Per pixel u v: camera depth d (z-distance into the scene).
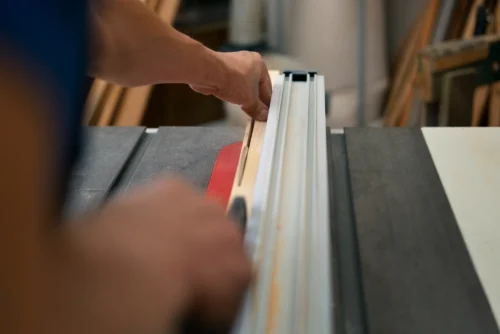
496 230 0.50
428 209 0.54
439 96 1.11
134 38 0.47
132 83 0.51
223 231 0.29
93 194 0.60
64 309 0.17
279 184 0.47
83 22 0.16
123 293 0.20
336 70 1.37
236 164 0.66
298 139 0.54
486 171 0.59
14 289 0.15
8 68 0.14
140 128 0.77
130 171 0.67
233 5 1.38
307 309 0.35
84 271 0.20
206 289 0.26
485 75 1.11
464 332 0.40
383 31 1.42
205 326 0.26
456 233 0.50
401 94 1.43
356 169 0.61
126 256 0.22
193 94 1.62
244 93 0.61
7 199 0.14
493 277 0.45
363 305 0.43
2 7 0.13
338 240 0.50
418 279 0.45
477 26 1.25
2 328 0.15
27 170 0.15
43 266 0.16
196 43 0.55
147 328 0.20
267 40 1.40
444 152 0.63
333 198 0.54
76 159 0.18
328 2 1.31
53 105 0.15
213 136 0.75
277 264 0.38
